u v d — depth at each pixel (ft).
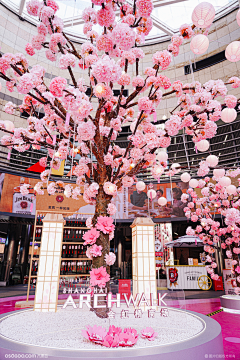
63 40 9.47
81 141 11.22
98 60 8.33
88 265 23.61
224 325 14.87
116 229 44.47
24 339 6.98
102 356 5.59
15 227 41.01
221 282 33.94
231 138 36.63
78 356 5.57
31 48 9.87
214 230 23.11
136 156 11.09
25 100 11.20
